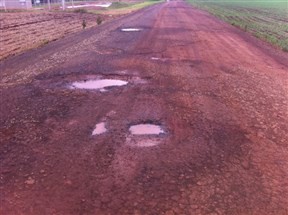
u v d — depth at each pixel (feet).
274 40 64.34
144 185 17.85
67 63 43.34
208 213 15.84
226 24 88.69
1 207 16.20
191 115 27.07
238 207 16.33
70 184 17.93
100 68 40.47
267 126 25.64
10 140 22.75
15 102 29.86
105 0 290.56
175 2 238.48
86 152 21.13
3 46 57.82
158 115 26.89
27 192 17.30
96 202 16.51
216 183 18.16
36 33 75.51
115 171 19.10
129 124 25.21
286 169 19.88
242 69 41.63
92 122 25.50
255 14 134.92
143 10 149.69
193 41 59.72
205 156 20.86
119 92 32.30
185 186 17.83
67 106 28.73
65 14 127.85
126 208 16.11
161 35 66.28
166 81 35.81
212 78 37.35
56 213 15.76
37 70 40.29
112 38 63.87
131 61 44.11
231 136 23.71
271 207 16.43
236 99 31.12
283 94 33.17
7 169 19.31
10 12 127.54
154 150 21.44
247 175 19.06
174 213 15.80
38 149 21.52
